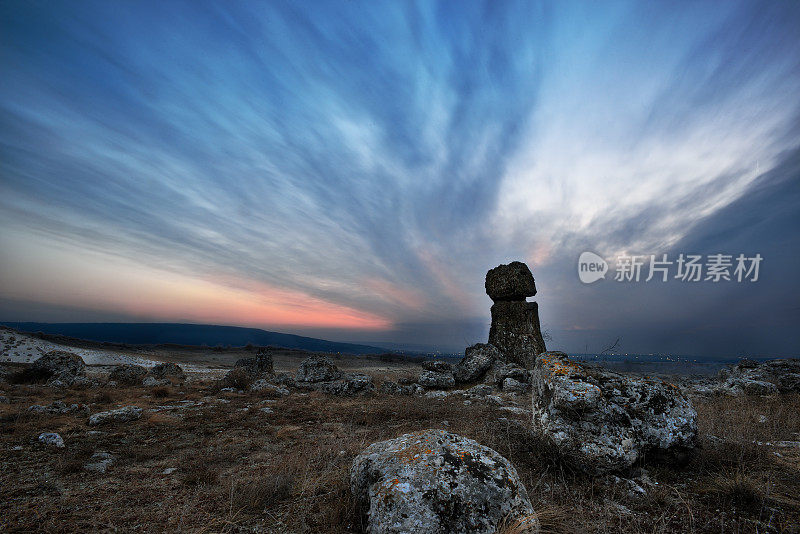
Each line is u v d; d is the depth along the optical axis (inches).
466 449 172.1
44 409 416.2
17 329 1470.2
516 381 657.6
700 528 162.4
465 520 141.8
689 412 233.9
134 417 396.5
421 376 738.8
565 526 158.9
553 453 232.5
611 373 253.1
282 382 759.1
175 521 172.2
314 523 169.5
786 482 205.2
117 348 1624.0
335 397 598.5
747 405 429.7
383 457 174.1
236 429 359.9
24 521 170.1
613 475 215.0
